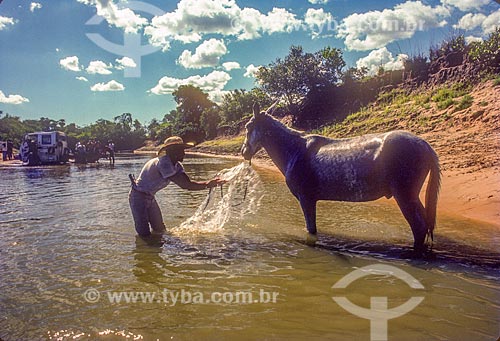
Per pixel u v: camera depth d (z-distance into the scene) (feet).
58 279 15.74
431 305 13.02
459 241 19.60
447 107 57.93
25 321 12.39
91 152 95.66
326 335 11.30
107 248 19.81
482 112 48.93
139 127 138.62
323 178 19.93
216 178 24.12
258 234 22.08
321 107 101.45
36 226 24.52
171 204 31.50
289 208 29.25
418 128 56.13
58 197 36.32
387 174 17.94
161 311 12.92
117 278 15.79
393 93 84.43
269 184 43.42
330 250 18.95
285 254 18.53
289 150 21.57
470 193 27.84
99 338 11.35
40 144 90.84
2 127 111.45
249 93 123.85
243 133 118.93
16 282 15.49
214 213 27.63
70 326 12.02
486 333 11.18
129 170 70.08
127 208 30.25
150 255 18.63
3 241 21.15
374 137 18.76
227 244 20.25
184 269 16.72
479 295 13.69
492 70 62.03
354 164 18.79
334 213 26.96
